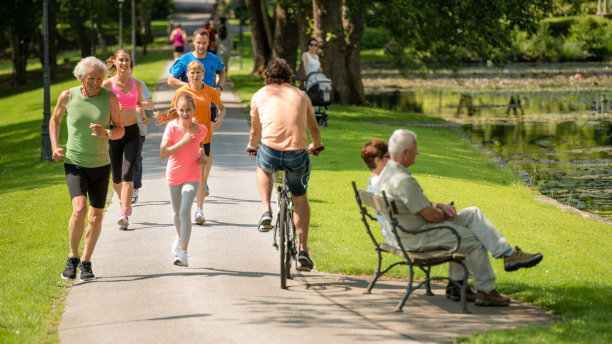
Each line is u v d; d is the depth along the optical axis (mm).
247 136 44719
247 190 28297
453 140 53719
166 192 28062
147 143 42500
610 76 123562
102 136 16500
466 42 69812
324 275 17641
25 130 68875
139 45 170000
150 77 92688
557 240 23797
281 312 14312
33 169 41938
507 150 51969
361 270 17938
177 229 17906
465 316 14203
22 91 119438
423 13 68938
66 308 15266
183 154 17500
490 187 34812
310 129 17219
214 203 25766
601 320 13477
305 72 50875
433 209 14648
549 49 153875
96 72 16438
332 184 30828
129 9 160500
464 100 92688
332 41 67000
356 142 46188
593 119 71562
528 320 13875
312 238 21219
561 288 16234
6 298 15992
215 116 23391
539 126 66125
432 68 79688
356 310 14555
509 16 69062
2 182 37844
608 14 158375
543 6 70938
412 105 86438
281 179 17859
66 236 22594
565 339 12062
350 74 70250
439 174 36750
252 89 77688
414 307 14867
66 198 29984
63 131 55469
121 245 20422
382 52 167000
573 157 49031
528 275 18109
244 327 13305
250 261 18609
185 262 17375
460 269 15273
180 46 110000
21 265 19344
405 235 15070
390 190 14805
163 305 14938
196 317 14008
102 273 17734
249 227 22344
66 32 170000
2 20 121750
